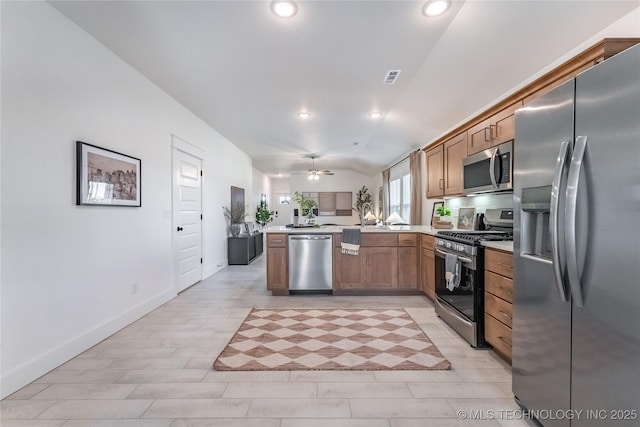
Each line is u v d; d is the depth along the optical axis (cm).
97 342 260
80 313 243
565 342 133
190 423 162
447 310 295
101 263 268
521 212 164
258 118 482
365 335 275
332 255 409
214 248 562
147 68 314
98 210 265
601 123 112
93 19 232
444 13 223
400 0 209
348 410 172
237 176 705
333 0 209
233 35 252
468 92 335
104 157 270
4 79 187
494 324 230
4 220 187
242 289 446
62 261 227
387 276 406
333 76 330
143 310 330
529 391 160
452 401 180
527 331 161
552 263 139
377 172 1010
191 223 464
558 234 128
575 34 213
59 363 222
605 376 113
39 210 209
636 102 100
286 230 415
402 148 654
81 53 245
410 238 405
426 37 255
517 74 274
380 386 196
